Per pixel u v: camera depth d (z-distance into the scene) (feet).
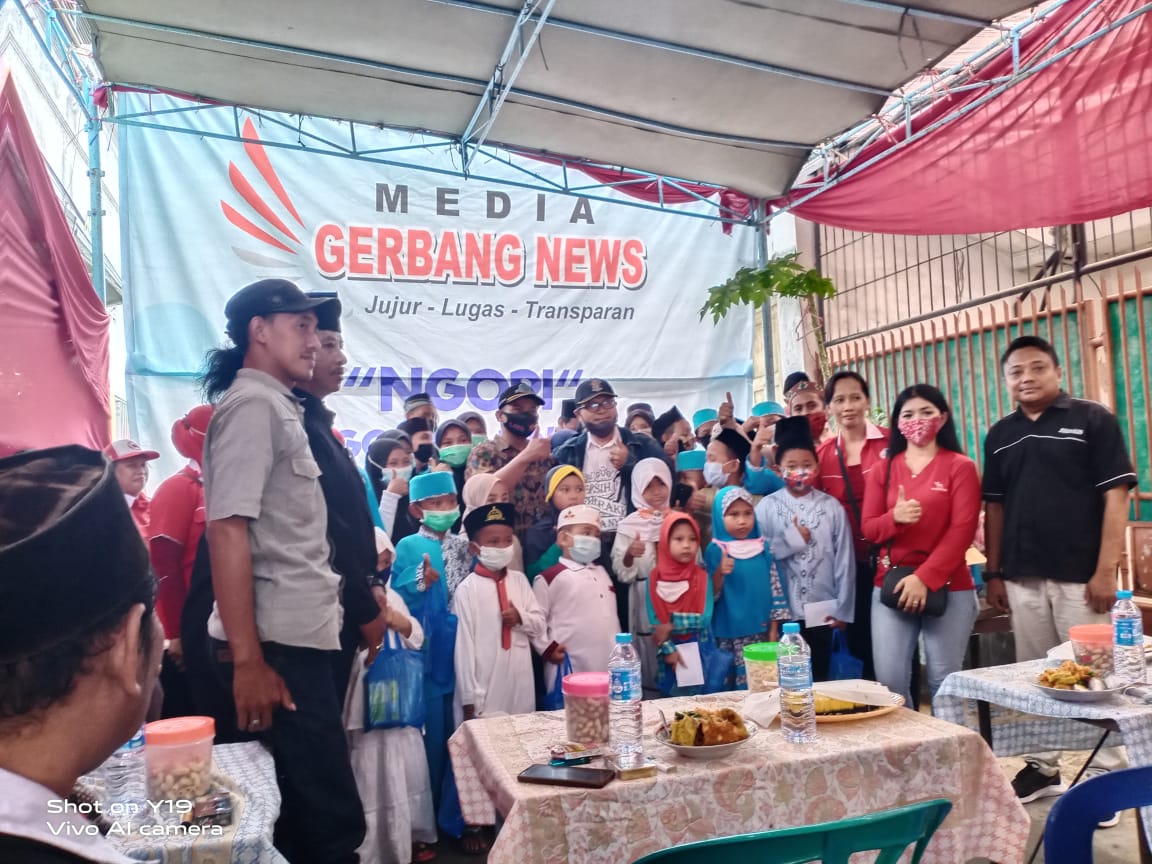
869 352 24.40
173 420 17.04
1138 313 17.58
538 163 19.57
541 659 12.71
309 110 17.02
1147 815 8.13
